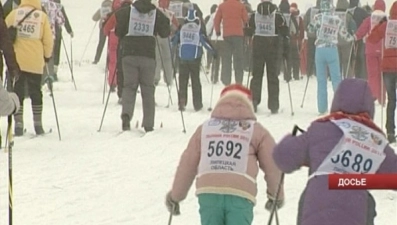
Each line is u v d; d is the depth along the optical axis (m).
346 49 56.19
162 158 33.97
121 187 28.97
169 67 53.59
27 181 29.33
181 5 55.03
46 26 36.78
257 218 25.25
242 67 53.91
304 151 15.39
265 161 17.78
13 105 21.70
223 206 17.56
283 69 62.66
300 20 64.75
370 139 15.24
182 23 51.06
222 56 56.28
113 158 33.62
